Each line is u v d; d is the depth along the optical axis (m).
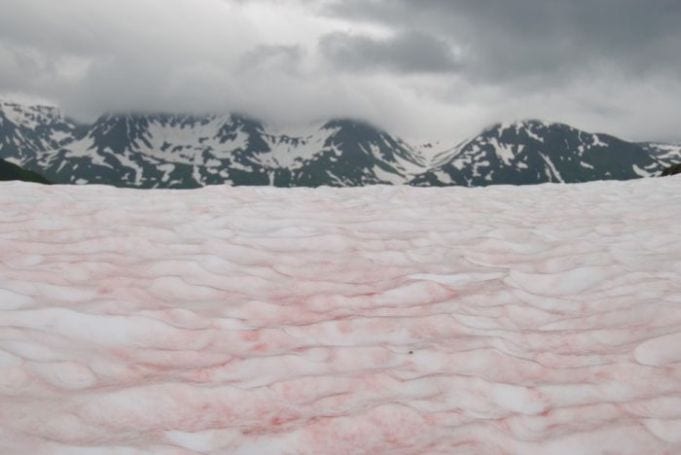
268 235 12.60
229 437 5.08
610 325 8.00
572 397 6.13
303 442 5.09
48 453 4.46
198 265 9.78
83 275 9.09
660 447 5.14
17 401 5.18
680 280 9.73
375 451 5.05
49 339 6.57
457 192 20.58
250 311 8.28
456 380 6.25
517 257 11.73
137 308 7.93
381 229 13.86
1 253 9.84
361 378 6.21
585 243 12.34
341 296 8.91
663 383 6.32
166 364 6.57
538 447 5.15
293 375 6.40
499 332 7.86
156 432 5.03
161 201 16.08
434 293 9.25
